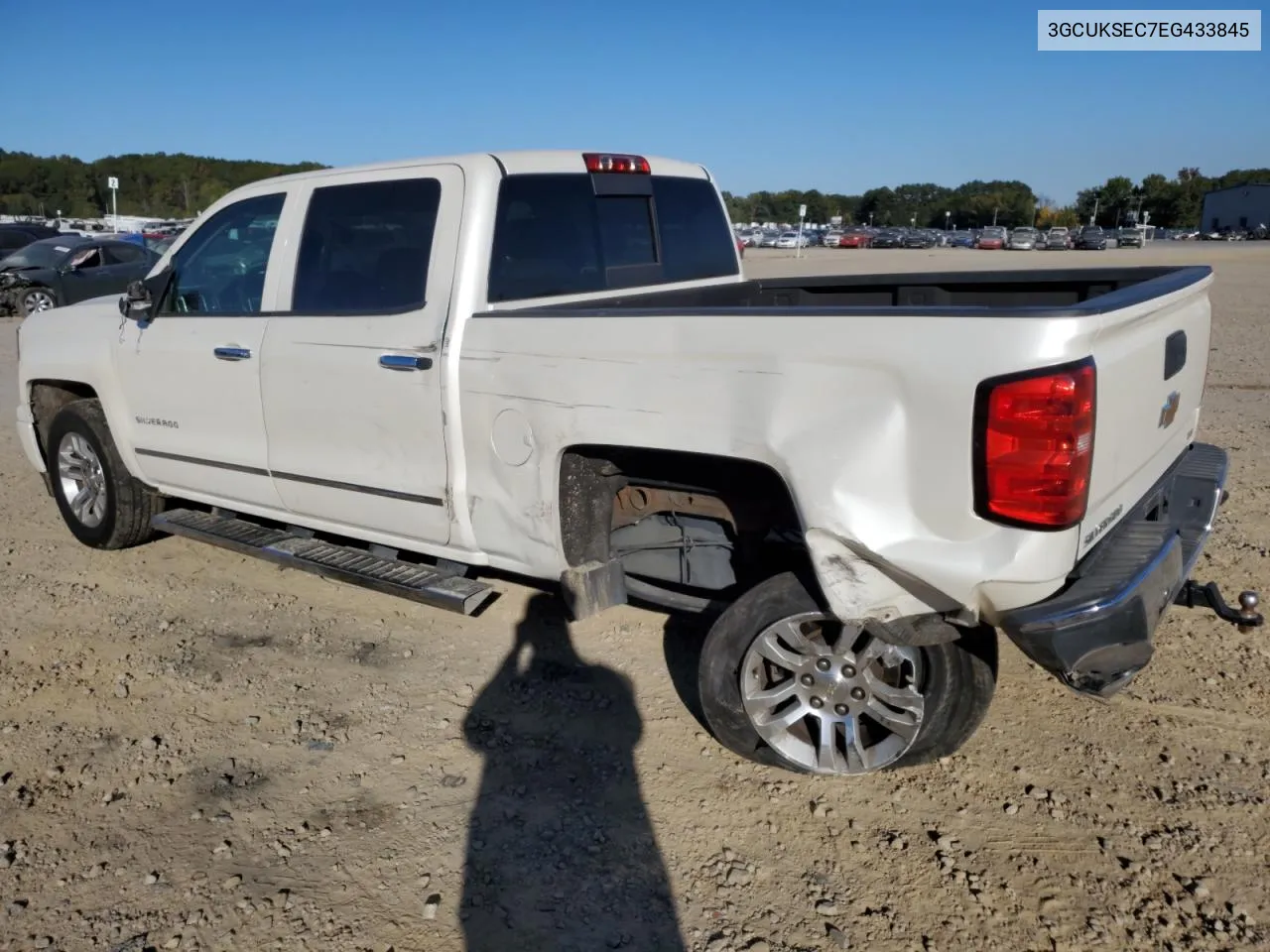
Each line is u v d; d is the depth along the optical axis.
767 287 5.52
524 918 2.92
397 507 4.35
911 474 2.97
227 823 3.38
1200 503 3.90
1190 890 2.96
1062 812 3.32
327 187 4.51
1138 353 3.18
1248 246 64.44
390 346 4.16
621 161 4.78
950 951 2.77
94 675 4.44
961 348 2.85
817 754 3.47
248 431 4.84
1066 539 2.87
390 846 3.25
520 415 3.81
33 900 3.03
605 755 3.75
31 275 18.45
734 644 3.46
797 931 2.85
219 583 5.50
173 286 5.21
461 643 4.70
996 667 3.36
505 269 4.14
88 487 5.92
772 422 3.18
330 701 4.18
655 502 3.88
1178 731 3.77
